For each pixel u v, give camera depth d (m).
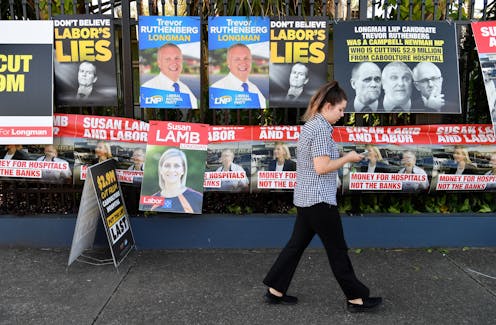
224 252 4.31
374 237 4.39
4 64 4.11
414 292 3.54
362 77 4.17
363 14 4.23
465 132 4.40
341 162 2.90
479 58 4.16
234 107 4.20
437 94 4.20
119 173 4.30
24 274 3.80
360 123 4.39
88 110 4.51
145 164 4.18
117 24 4.16
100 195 3.77
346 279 3.09
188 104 4.21
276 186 4.31
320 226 3.01
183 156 4.22
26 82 4.11
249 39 4.14
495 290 3.57
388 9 4.62
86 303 3.34
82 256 4.19
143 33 4.11
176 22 4.12
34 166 4.30
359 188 4.33
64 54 4.14
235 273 3.86
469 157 4.36
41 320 3.11
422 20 4.20
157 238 4.35
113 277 3.76
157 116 4.55
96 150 4.29
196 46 4.16
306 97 4.21
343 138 4.30
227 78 4.18
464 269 3.95
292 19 4.14
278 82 4.20
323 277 3.80
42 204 4.56
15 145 4.28
